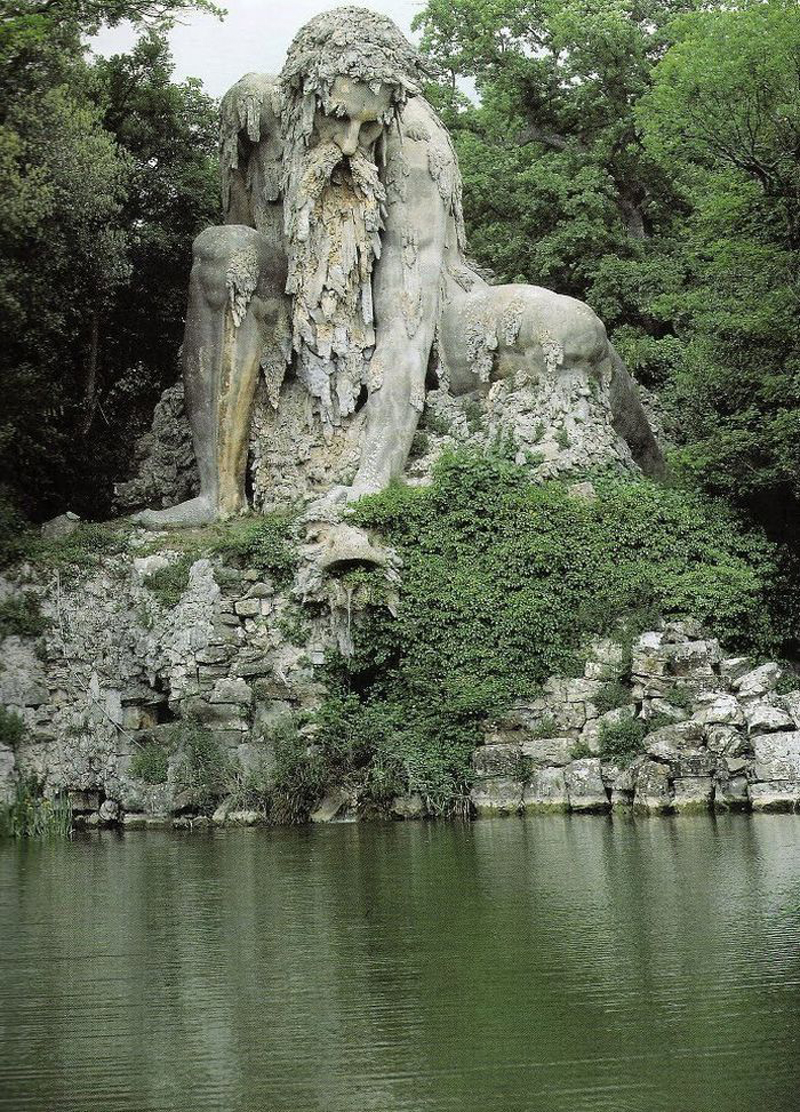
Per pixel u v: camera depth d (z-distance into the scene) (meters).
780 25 33.88
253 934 15.88
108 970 14.36
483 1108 10.16
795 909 16.06
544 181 46.69
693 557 32.53
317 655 30.81
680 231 44.53
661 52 49.28
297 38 33.75
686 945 14.52
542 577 31.41
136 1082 10.91
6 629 32.53
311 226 33.91
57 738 32.12
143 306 43.53
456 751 29.67
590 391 34.38
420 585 31.08
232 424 34.19
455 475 32.00
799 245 36.06
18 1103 10.54
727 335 36.75
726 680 28.91
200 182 43.69
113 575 32.38
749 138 35.47
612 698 29.53
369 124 33.62
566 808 28.41
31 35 30.58
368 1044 11.65
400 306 34.41
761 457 35.38
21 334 37.69
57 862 23.36
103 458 41.47
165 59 43.38
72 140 36.66
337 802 29.36
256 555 31.41
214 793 29.88
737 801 27.09
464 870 20.03
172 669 30.95
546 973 13.62
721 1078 10.66
